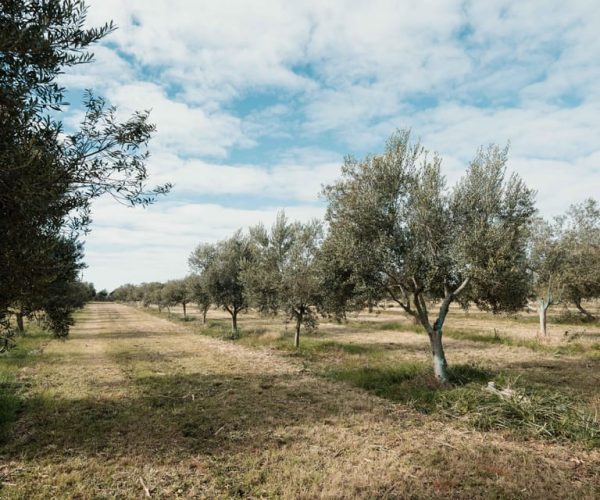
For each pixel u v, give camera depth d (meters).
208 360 19.34
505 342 24.19
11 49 3.78
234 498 6.06
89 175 5.02
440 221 12.58
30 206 4.09
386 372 14.80
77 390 12.88
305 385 13.72
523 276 13.08
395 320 45.75
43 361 18.77
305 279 21.70
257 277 24.09
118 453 7.70
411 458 7.54
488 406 10.05
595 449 8.02
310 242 22.45
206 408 10.82
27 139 4.03
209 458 7.51
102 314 68.75
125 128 5.20
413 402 11.16
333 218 13.94
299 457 7.54
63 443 8.27
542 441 8.48
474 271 11.62
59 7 4.24
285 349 22.91
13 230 4.37
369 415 10.20
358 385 13.68
